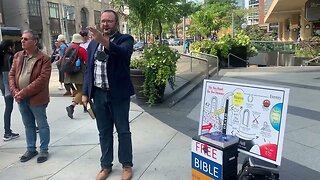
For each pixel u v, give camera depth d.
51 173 4.24
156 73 7.39
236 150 3.18
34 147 4.80
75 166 4.42
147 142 5.21
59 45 10.16
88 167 4.38
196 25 33.44
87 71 4.00
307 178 3.83
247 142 3.21
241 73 13.42
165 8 10.23
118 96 3.80
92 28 3.35
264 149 3.09
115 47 3.51
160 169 4.21
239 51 16.38
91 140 5.39
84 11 57.62
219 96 3.47
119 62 3.76
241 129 3.26
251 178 3.05
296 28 30.80
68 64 6.71
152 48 7.63
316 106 7.11
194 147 3.35
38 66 4.56
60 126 6.22
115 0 10.09
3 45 5.37
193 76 10.84
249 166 3.16
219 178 3.13
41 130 4.66
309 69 13.74
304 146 4.79
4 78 5.41
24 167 4.46
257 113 3.14
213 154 3.16
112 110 3.91
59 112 7.31
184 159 4.50
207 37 34.16
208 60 12.15
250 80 11.24
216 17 35.75
